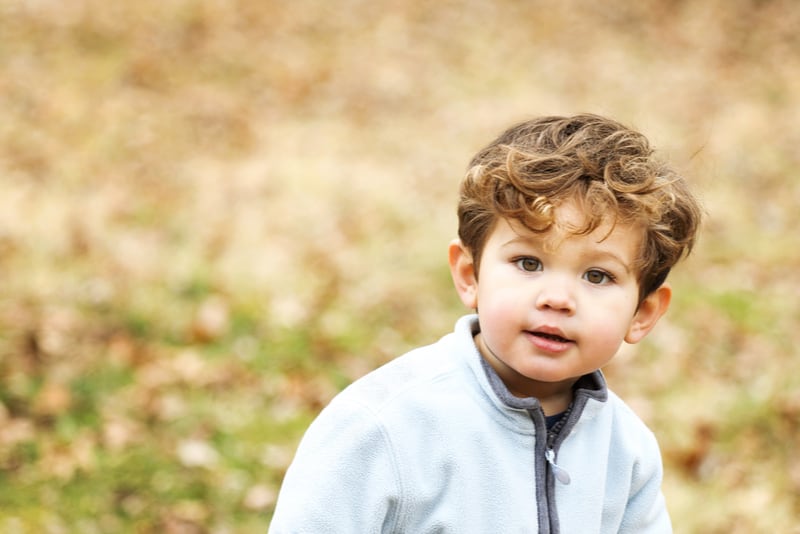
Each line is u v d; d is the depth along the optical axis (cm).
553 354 187
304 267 678
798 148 1009
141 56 1172
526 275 188
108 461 446
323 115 1070
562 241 183
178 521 416
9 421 461
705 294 679
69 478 432
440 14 1441
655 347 602
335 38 1327
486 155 199
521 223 184
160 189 812
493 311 190
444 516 191
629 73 1268
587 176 186
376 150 970
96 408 483
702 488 470
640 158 194
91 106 1006
